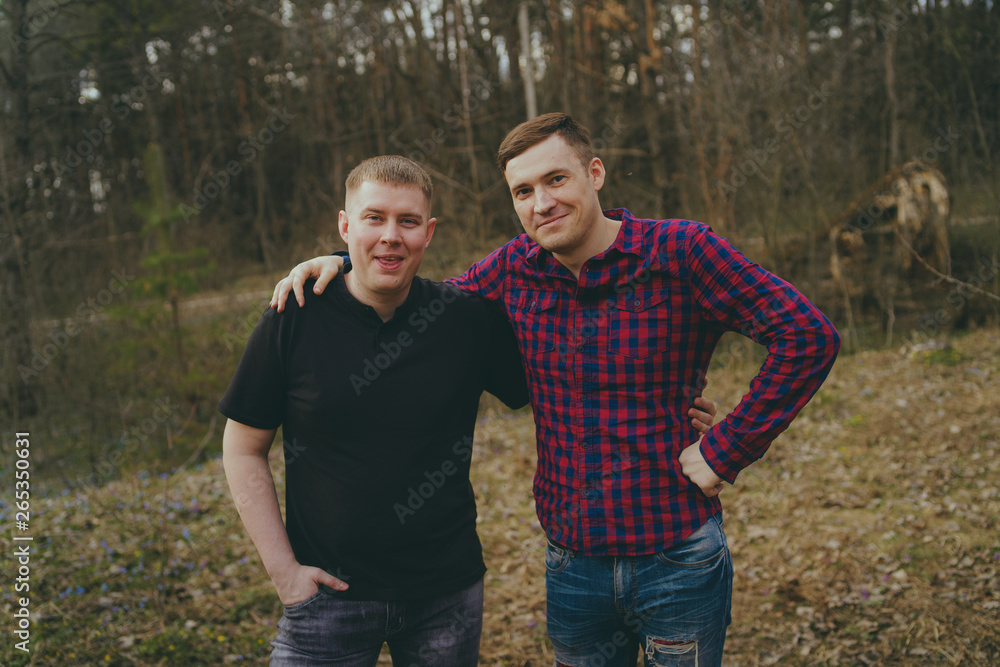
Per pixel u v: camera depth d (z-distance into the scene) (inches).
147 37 522.6
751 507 182.2
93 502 198.4
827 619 130.1
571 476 71.4
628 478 69.4
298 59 763.4
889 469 197.3
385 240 65.1
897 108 419.5
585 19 553.0
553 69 503.5
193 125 879.7
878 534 160.7
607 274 69.6
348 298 68.9
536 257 72.6
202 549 164.1
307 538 69.6
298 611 68.1
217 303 442.0
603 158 436.1
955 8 424.2
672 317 69.8
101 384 303.3
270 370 68.8
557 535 73.1
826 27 612.7
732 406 273.7
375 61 706.2
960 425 223.5
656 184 410.3
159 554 162.4
